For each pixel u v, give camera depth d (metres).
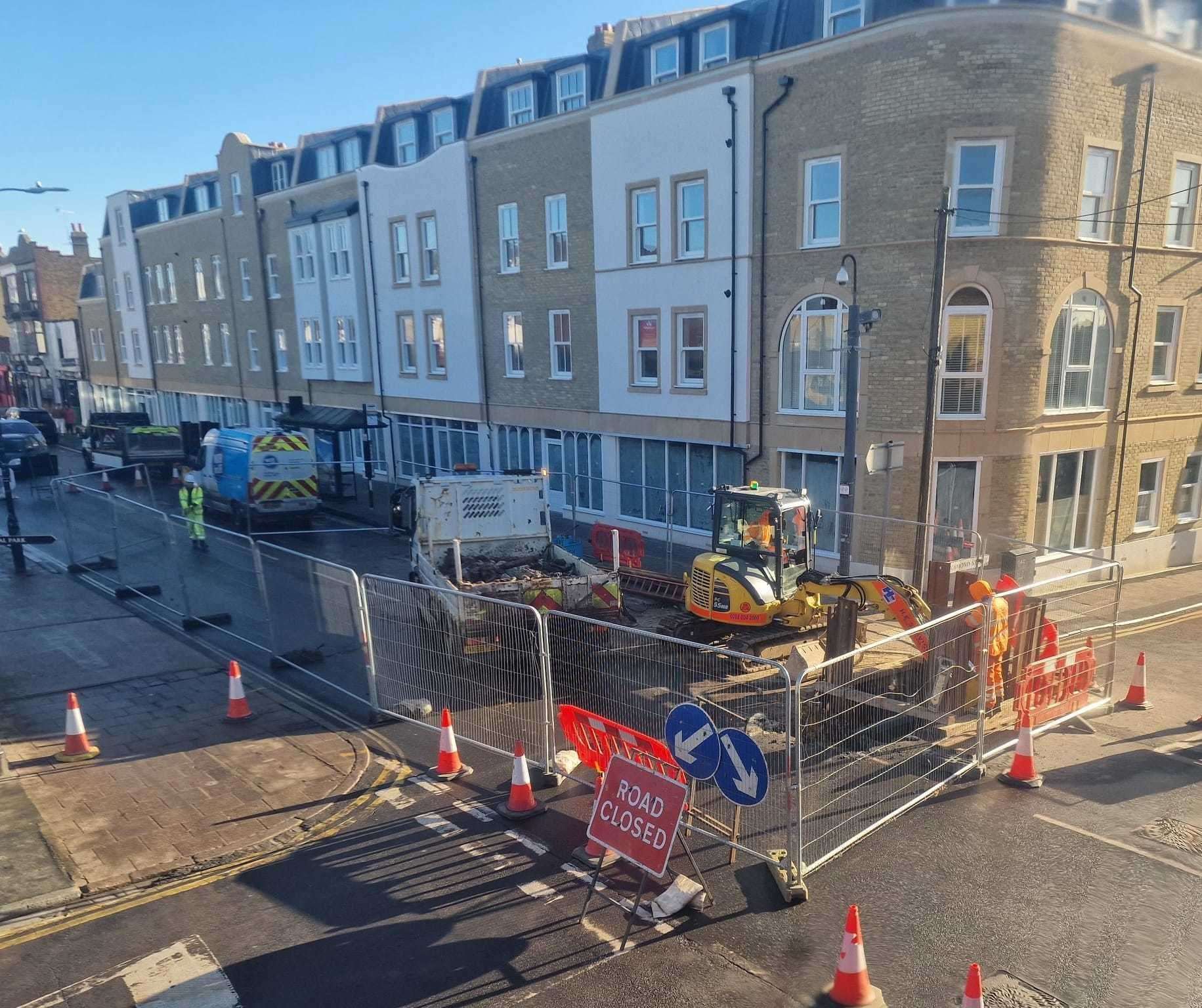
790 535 11.74
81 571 17.73
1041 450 16.48
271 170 34.91
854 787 8.31
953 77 14.70
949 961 5.87
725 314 18.56
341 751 9.40
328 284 31.31
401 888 6.84
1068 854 7.27
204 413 42.53
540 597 11.88
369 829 7.80
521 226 23.39
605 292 21.25
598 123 20.53
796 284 17.14
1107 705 10.86
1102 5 15.25
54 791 8.41
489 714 9.57
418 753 9.45
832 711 9.36
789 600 11.44
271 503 22.53
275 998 5.57
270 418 37.00
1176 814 8.01
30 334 63.19
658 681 8.93
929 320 15.51
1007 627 9.98
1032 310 15.63
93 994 5.61
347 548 20.92
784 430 17.83
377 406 30.52
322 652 12.65
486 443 26.05
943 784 8.43
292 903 6.64
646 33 21.48
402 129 28.39
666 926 6.30
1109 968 5.79
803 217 16.83
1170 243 18.02
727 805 8.09
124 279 47.34
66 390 60.81
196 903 6.65
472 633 9.75
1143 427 18.34
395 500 16.41
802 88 16.42
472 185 24.59
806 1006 5.43
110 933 6.27
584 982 5.68
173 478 31.70
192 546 20.00
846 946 5.43
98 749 9.38
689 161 18.67
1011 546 16.41
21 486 30.22
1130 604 16.44
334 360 31.94
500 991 5.61
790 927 6.27
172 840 7.52
